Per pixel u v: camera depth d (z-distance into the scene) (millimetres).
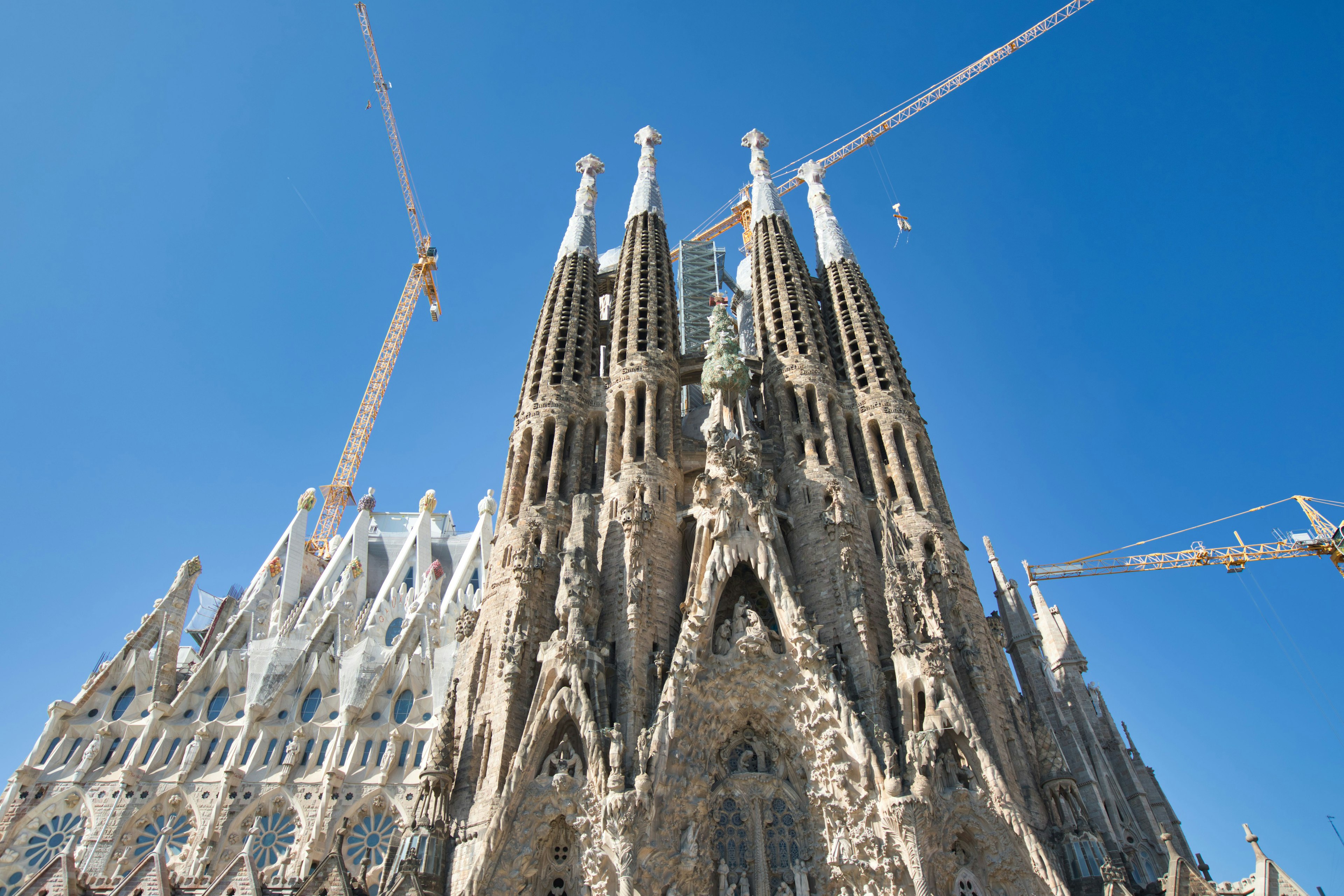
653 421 62062
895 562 51969
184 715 72312
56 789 66250
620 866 38562
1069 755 57906
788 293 73562
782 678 46594
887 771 41875
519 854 40500
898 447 63406
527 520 56531
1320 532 98438
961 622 51688
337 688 74250
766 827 44188
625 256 76812
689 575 55156
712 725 45969
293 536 100375
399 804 63625
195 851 61500
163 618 77250
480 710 48125
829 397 65688
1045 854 40469
